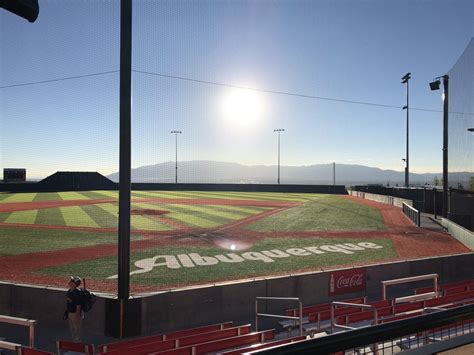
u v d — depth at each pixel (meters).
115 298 10.20
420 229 25.73
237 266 15.84
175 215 32.75
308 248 19.53
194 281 13.75
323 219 30.44
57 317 10.91
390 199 43.12
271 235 23.25
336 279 13.10
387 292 14.02
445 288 12.41
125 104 9.57
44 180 68.56
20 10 3.37
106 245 19.83
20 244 20.06
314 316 10.30
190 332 9.58
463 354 3.11
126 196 9.88
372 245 20.42
